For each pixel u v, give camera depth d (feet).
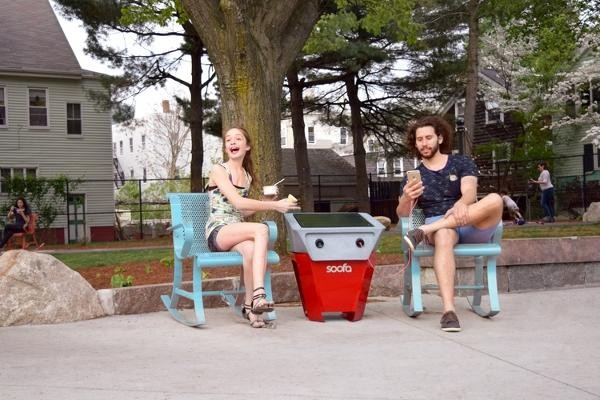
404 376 11.50
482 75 99.66
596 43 67.36
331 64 72.33
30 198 82.28
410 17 37.93
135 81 74.90
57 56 93.25
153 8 42.52
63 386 10.87
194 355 13.24
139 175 177.88
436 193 17.15
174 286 17.67
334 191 124.47
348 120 93.30
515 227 52.21
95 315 17.66
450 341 14.47
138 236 95.20
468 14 58.34
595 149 85.51
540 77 82.84
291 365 12.34
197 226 17.88
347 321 17.16
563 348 13.58
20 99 89.97
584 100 83.76
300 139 80.64
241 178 17.40
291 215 17.81
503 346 13.85
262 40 25.02
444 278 15.88
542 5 53.31
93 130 94.17
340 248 16.71
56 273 17.39
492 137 104.22
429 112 84.84
